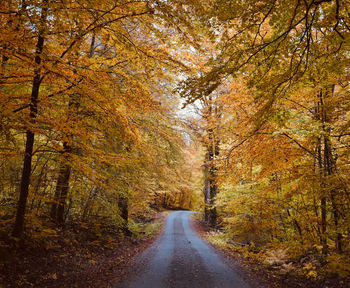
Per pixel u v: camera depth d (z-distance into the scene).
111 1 4.54
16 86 6.06
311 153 6.70
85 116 7.30
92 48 9.12
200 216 25.00
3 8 4.20
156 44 6.75
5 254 5.16
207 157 16.98
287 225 8.84
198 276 6.60
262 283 6.12
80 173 8.15
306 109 7.04
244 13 3.76
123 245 10.23
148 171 11.41
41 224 7.03
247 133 6.64
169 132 9.80
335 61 4.21
